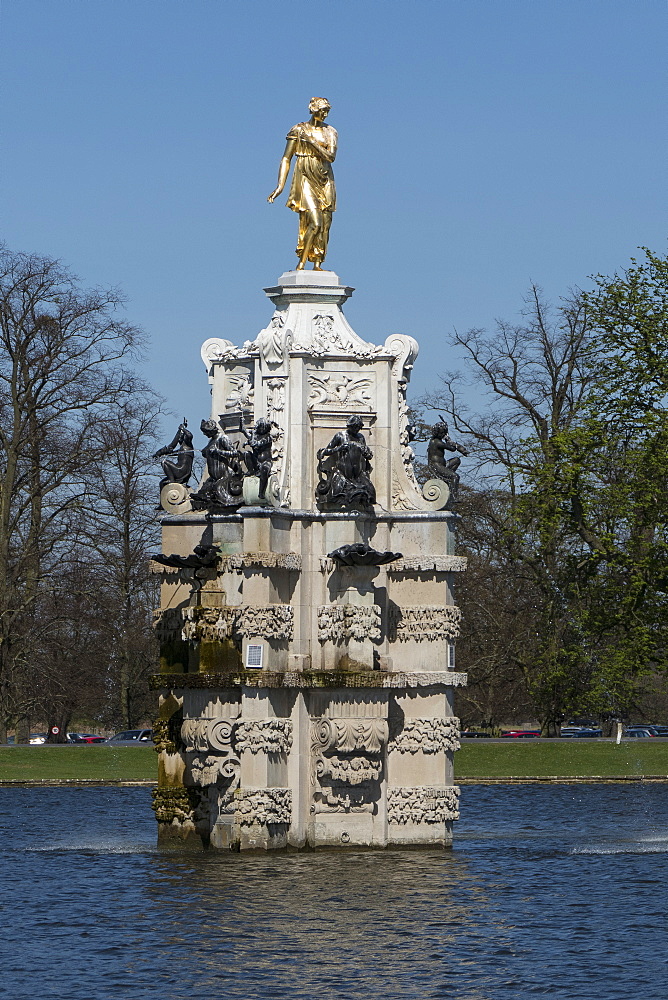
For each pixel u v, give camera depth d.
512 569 131.38
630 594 104.25
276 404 61.03
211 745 60.12
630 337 105.38
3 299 114.69
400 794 61.25
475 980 40.88
